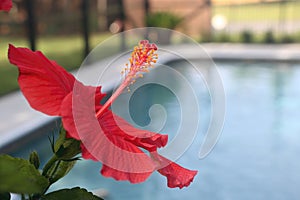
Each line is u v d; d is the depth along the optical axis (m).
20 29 15.11
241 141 6.48
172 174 0.65
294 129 7.08
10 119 5.83
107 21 17.36
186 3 16.89
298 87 10.05
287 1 16.22
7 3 0.64
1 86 8.75
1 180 0.48
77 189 0.68
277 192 4.90
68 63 11.26
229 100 9.04
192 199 4.77
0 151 4.97
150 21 14.36
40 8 16.98
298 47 13.79
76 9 17.78
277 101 8.92
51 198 0.67
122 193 4.90
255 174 5.35
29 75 0.65
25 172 0.60
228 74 11.45
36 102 0.63
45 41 16.56
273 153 6.00
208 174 5.33
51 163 0.69
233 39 15.15
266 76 11.14
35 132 5.48
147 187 5.02
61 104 0.60
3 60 11.74
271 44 14.55
